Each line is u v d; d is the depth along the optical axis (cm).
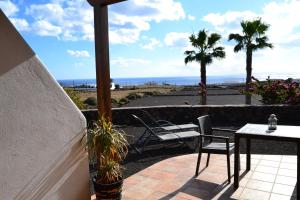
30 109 232
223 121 806
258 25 1445
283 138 303
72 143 278
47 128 248
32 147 233
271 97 934
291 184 346
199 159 385
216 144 400
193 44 1540
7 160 211
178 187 348
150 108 819
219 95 1583
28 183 229
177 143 592
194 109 817
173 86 2833
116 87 2584
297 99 813
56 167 258
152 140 621
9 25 218
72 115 279
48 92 251
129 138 639
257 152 498
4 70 211
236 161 335
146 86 2884
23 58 228
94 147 288
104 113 340
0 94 207
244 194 322
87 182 300
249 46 1463
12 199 214
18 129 221
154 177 384
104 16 341
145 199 316
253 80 1244
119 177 300
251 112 802
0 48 209
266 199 309
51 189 252
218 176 382
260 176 374
